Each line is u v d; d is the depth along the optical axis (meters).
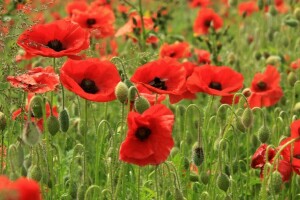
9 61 6.22
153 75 6.05
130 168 6.83
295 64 10.03
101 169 7.09
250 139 7.72
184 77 6.00
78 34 6.07
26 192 3.51
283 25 11.98
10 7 8.35
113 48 10.38
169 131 4.90
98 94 5.41
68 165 7.30
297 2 12.73
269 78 8.41
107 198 6.03
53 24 6.05
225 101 6.82
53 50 5.85
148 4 13.65
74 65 5.64
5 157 6.30
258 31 12.44
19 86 5.44
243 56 11.58
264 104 8.45
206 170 6.57
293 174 6.47
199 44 13.02
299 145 6.00
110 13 9.45
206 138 6.67
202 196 5.84
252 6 13.24
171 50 9.30
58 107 7.99
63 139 8.20
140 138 4.96
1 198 3.45
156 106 4.93
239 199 6.73
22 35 5.95
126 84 5.81
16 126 7.20
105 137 6.91
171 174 6.11
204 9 11.53
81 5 10.68
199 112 5.92
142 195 6.10
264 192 5.71
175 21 16.78
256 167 6.39
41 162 5.52
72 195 6.07
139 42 9.98
